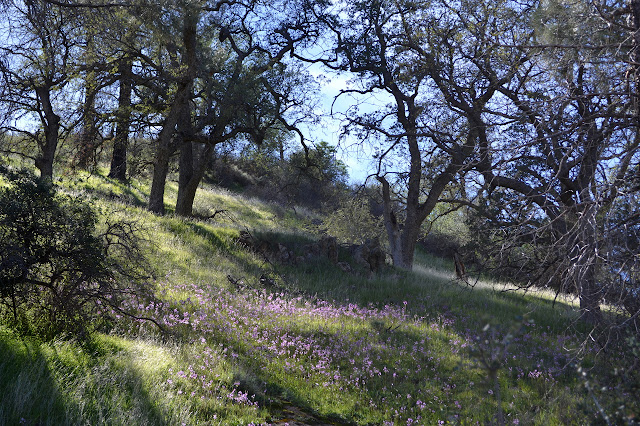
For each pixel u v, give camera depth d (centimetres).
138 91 2386
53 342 725
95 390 614
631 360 627
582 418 740
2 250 734
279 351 1014
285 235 2122
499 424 380
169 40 1944
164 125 2428
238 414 708
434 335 1238
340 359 1029
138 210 1941
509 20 1487
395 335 1213
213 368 842
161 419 607
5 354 615
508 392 919
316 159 2848
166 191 3500
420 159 2303
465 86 1625
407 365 1027
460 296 1691
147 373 714
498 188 1512
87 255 804
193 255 1642
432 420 796
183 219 2027
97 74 2166
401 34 2253
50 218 791
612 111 834
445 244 3791
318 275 1845
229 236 1970
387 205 2514
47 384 579
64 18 1371
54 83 2103
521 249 918
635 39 744
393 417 808
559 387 953
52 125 2164
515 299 1781
